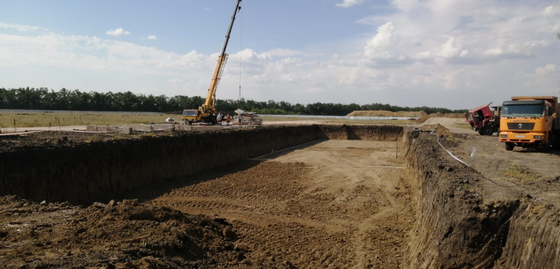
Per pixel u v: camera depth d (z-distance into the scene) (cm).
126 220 868
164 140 2134
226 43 3866
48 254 664
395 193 1858
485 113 3216
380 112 10612
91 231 786
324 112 13388
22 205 988
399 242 1216
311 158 3091
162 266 661
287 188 1952
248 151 3150
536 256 639
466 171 1263
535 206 770
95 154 1658
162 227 858
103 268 601
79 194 1547
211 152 2577
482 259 739
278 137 3878
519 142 1886
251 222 1400
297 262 1062
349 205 1650
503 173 1225
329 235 1281
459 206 845
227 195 1784
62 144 1609
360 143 4494
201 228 1023
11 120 3788
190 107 10100
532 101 1878
